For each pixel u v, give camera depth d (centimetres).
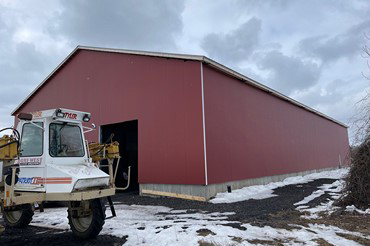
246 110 1351
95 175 587
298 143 1889
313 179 1728
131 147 1602
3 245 568
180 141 1113
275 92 1574
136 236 584
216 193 1091
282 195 1122
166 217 789
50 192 558
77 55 1574
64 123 621
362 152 787
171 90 1162
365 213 725
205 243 512
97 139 1425
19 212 718
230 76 1262
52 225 731
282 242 524
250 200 1019
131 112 1288
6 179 533
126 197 1206
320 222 664
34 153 594
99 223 579
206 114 1087
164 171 1145
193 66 1109
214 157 1098
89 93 1484
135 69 1295
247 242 521
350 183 794
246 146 1316
